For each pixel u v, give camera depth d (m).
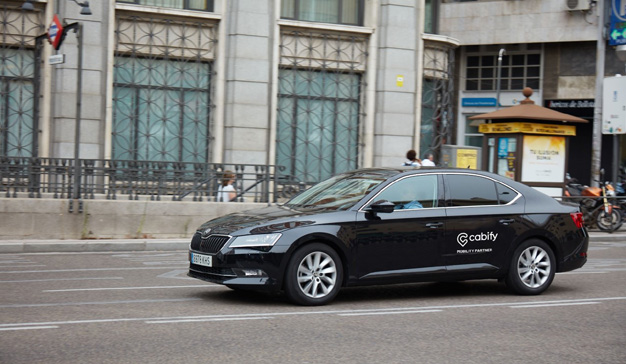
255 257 10.84
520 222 12.50
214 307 10.97
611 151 43.47
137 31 24.39
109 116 23.91
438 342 8.94
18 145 23.28
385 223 11.57
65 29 20.27
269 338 8.95
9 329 9.16
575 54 43.16
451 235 11.98
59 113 23.33
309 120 26.61
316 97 26.66
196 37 25.06
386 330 9.56
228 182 21.42
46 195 19.62
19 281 13.41
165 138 24.84
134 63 24.42
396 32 27.17
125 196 20.36
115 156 24.27
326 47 26.72
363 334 9.30
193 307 10.93
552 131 23.64
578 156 44.47
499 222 12.34
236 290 12.63
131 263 16.39
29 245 18.34
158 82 24.72
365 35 27.17
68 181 19.78
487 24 44.25
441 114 28.59
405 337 9.17
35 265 15.78
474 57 45.56
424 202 11.99
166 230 20.44
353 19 27.42
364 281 11.45
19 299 11.42
